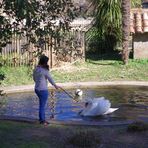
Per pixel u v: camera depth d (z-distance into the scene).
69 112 14.16
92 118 13.34
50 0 8.17
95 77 21.12
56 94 17.50
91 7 27.03
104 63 24.59
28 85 18.92
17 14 7.61
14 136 10.30
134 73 21.92
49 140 10.02
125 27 24.05
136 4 29.53
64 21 8.46
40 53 8.84
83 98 16.66
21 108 14.83
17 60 21.73
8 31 8.07
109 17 26.61
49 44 8.79
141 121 11.73
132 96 17.00
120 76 21.28
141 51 25.64
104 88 18.94
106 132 10.78
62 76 21.31
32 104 15.55
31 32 8.45
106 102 13.94
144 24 25.53
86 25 27.36
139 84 18.97
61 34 8.56
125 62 24.03
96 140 9.75
